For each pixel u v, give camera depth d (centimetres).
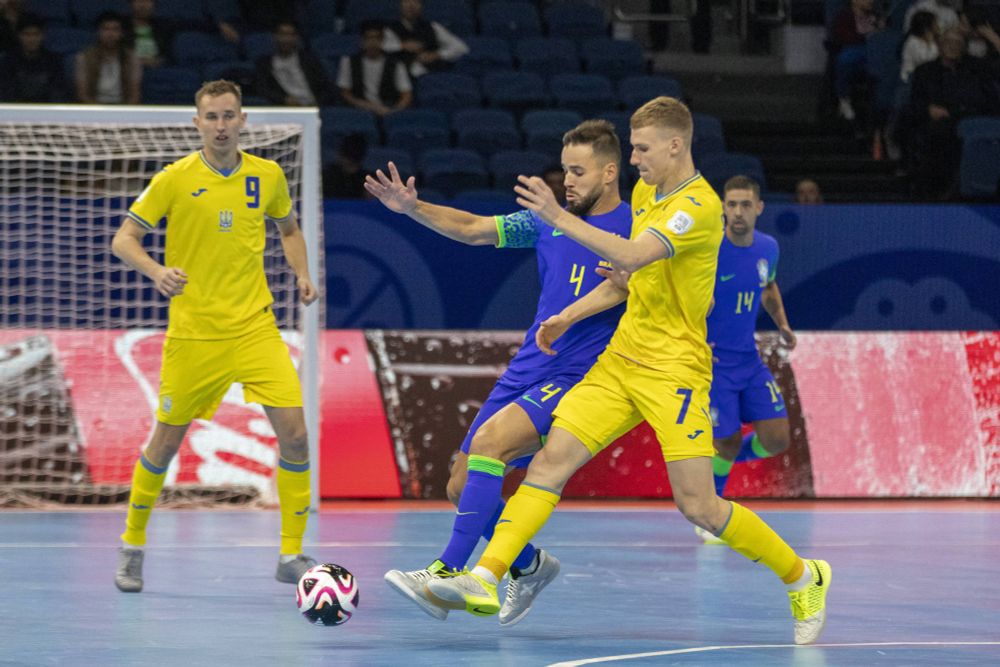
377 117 4178
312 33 4769
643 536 2505
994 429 3300
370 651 1373
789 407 3247
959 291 3522
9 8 4112
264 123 2731
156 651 1358
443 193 3872
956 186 4141
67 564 2047
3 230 3125
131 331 3070
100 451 3003
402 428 3128
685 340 1434
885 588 1894
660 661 1324
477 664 1300
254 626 1520
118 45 4031
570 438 1431
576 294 1559
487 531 1627
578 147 1572
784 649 1404
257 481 3003
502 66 4675
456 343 3184
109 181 3238
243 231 1811
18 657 1317
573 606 1705
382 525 2611
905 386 3300
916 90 4353
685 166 1442
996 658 1359
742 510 1431
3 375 2981
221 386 1820
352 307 3359
